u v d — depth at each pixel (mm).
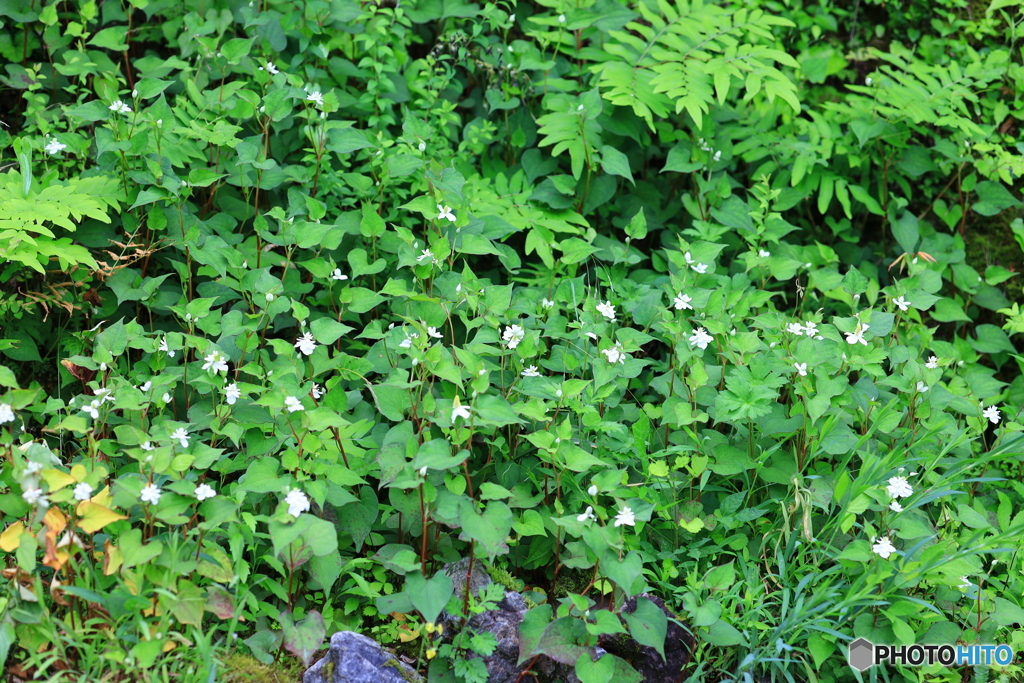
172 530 2010
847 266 2668
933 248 2590
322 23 2525
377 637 2086
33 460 2057
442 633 2070
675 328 2230
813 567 2100
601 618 1991
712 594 2051
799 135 2646
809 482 2184
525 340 2158
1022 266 2604
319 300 2393
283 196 2484
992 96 2668
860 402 2240
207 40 2479
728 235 2613
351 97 2541
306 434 2033
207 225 2359
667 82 2457
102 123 2443
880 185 2646
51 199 2207
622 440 2186
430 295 2271
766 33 2564
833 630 2014
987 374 2471
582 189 2535
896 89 2553
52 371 2367
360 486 2139
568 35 2576
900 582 2029
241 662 2008
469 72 2650
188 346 2160
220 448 2135
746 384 2127
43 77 2418
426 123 2453
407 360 2189
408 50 2738
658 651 1984
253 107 2377
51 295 2305
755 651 2045
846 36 2766
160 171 2268
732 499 2156
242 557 2057
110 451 2092
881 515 2113
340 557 2094
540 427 2193
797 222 2705
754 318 2289
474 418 2043
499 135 2602
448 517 2002
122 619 1966
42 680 1949
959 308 2545
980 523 2121
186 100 2420
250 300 2279
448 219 2275
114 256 2268
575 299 2311
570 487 2148
